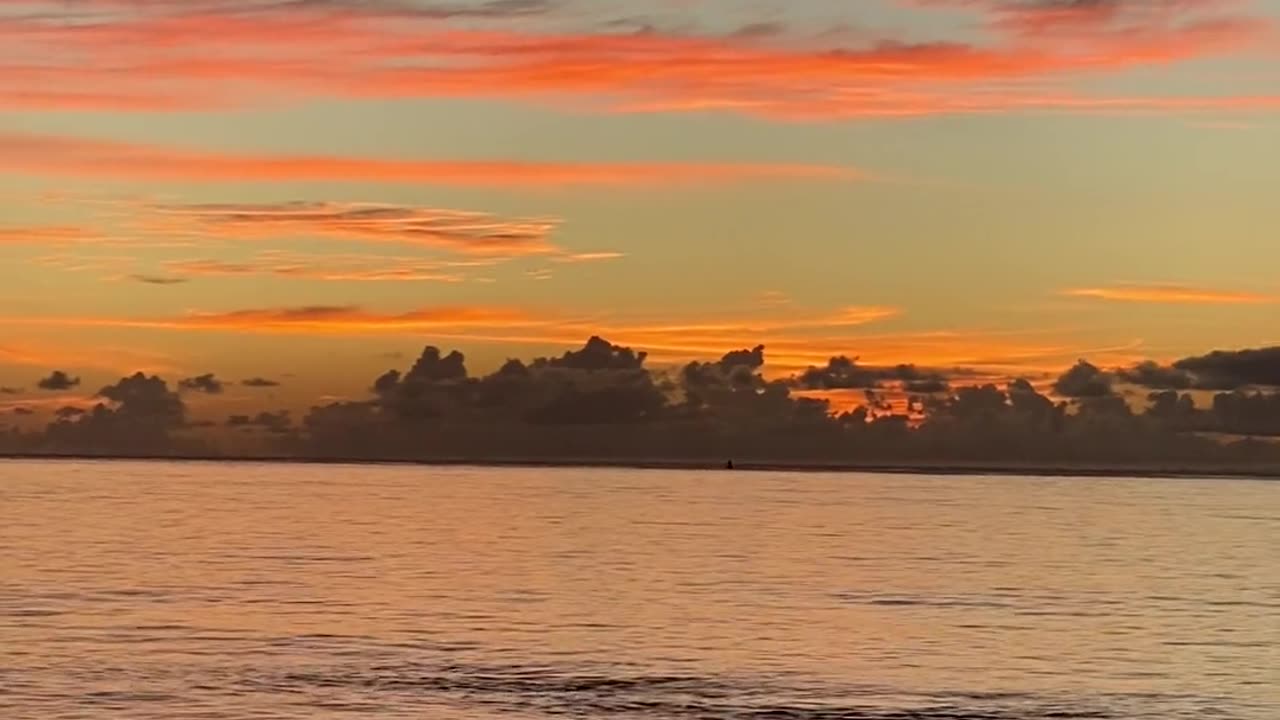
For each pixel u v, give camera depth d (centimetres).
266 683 5281
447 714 4819
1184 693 5328
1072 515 19262
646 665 5853
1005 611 7750
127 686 5159
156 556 10694
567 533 14350
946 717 4872
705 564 10638
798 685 5438
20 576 9006
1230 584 9231
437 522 16100
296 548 11756
